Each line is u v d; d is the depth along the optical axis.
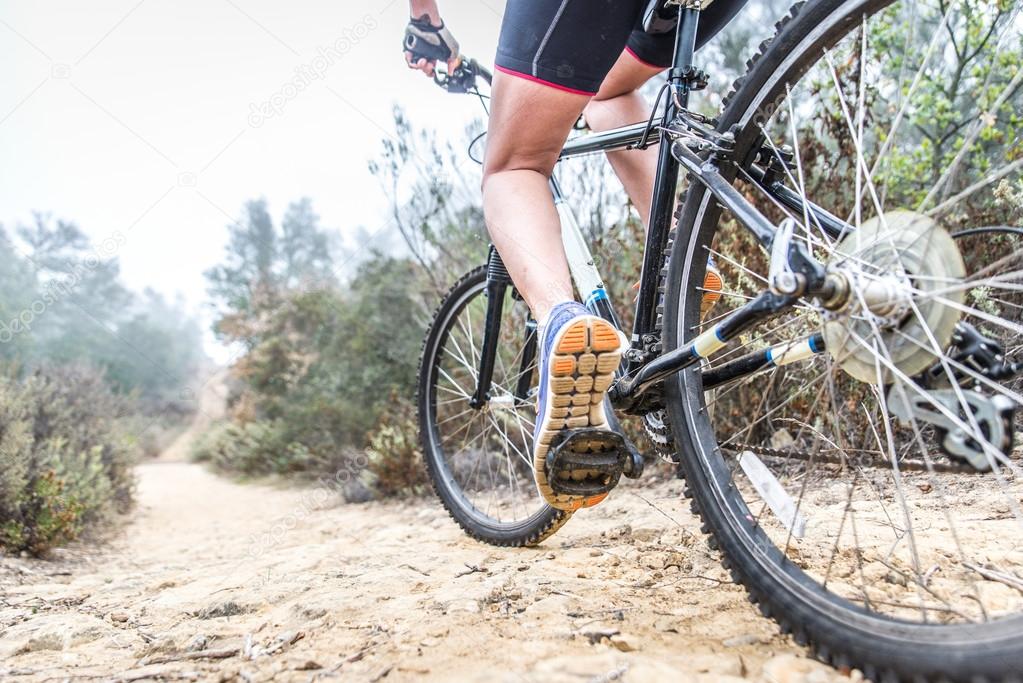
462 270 4.27
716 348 1.22
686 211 1.43
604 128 1.82
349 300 7.68
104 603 2.08
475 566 1.84
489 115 1.46
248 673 1.17
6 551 3.40
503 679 1.00
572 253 1.68
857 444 1.66
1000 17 2.45
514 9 1.35
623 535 2.04
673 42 1.65
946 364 0.96
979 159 2.52
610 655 1.06
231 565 2.59
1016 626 0.81
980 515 1.62
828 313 1.05
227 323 12.45
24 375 6.20
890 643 0.93
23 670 1.33
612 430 1.40
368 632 1.32
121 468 6.14
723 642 1.14
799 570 1.14
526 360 2.14
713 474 1.32
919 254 1.03
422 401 2.55
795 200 1.33
